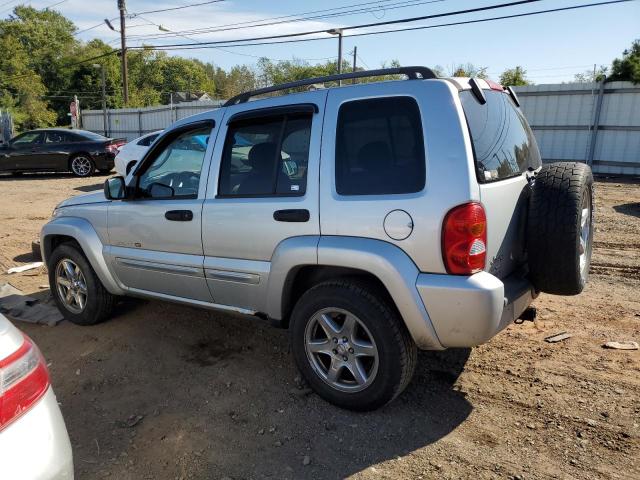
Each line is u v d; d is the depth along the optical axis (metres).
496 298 2.74
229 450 2.94
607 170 15.54
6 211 11.03
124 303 5.30
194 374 3.82
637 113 14.84
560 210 3.08
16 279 6.30
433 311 2.82
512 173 3.23
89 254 4.46
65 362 4.08
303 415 3.24
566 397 3.30
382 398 3.08
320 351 3.28
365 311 3.01
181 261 3.89
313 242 3.14
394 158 2.94
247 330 4.54
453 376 3.62
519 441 2.92
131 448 2.98
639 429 2.96
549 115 16.17
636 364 3.66
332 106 3.19
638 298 4.98
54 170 16.80
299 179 3.29
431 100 2.87
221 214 3.61
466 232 2.71
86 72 65.69
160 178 4.10
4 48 59.41
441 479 2.65
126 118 29.61
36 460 1.83
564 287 3.19
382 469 2.74
